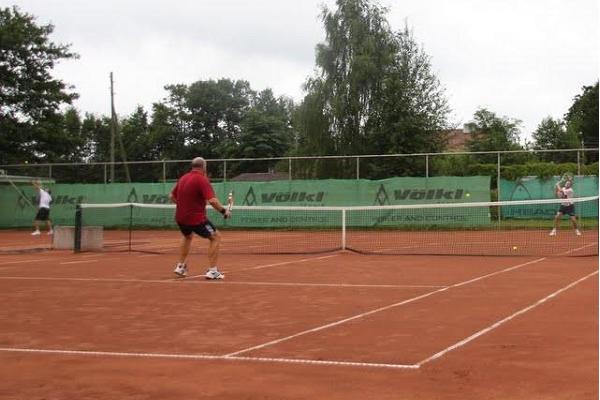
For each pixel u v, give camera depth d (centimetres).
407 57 3950
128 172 3250
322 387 477
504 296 898
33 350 612
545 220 2573
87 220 3075
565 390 454
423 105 3862
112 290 1023
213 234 1155
